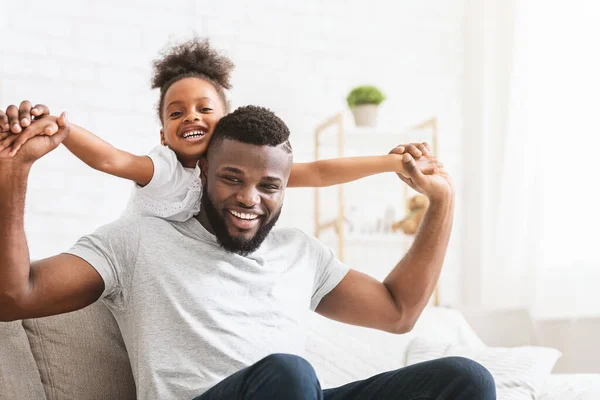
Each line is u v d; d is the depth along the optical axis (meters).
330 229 3.27
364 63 3.40
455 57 3.57
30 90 2.76
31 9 2.78
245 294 1.51
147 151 2.94
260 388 1.16
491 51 3.44
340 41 3.36
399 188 3.43
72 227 2.80
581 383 2.12
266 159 1.48
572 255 2.99
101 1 2.90
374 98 3.12
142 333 1.42
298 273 1.61
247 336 1.46
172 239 1.50
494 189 3.38
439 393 1.26
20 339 1.60
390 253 3.39
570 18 3.09
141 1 2.97
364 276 1.73
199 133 1.59
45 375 1.63
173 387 1.37
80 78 2.84
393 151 1.70
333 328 2.32
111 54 2.90
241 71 3.14
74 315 1.71
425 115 3.49
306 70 3.28
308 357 2.17
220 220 1.49
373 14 3.43
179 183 1.55
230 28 3.14
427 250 1.69
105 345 1.71
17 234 1.24
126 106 2.91
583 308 2.94
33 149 1.22
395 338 2.43
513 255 3.23
